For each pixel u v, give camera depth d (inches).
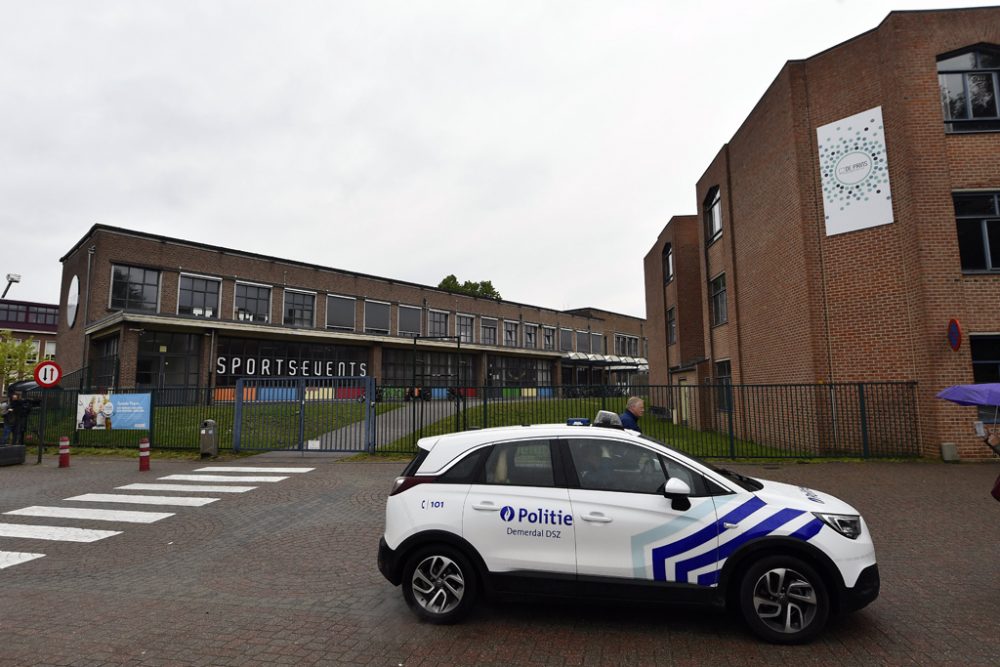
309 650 149.7
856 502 313.7
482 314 1814.7
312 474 443.8
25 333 2178.9
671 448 166.6
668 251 1114.1
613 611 171.3
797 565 148.6
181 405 624.7
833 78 539.8
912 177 479.8
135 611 178.9
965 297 466.0
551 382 1966.0
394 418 595.8
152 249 1064.8
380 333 1478.8
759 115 636.1
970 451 447.5
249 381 586.2
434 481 170.6
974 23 494.6
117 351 971.9
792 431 555.5
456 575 164.2
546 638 153.8
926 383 466.3
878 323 498.9
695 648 146.9
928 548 230.7
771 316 609.6
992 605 172.9
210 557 237.0
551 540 158.4
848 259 519.5
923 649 145.3
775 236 598.9
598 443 168.4
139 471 473.1
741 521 151.6
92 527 290.0
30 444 685.3
